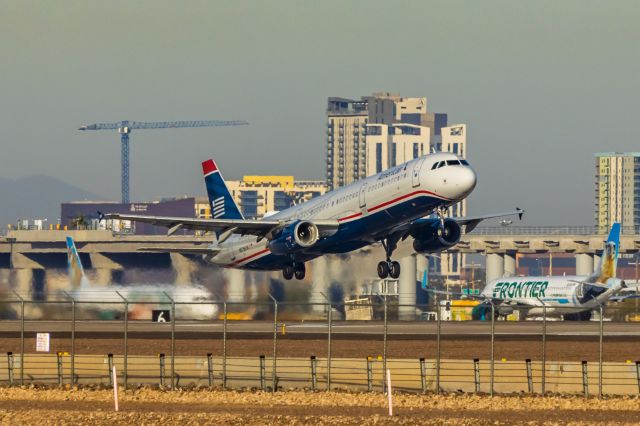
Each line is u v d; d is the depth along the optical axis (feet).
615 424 573.74
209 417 593.01
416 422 580.30
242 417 592.60
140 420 585.22
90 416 596.70
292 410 622.54
